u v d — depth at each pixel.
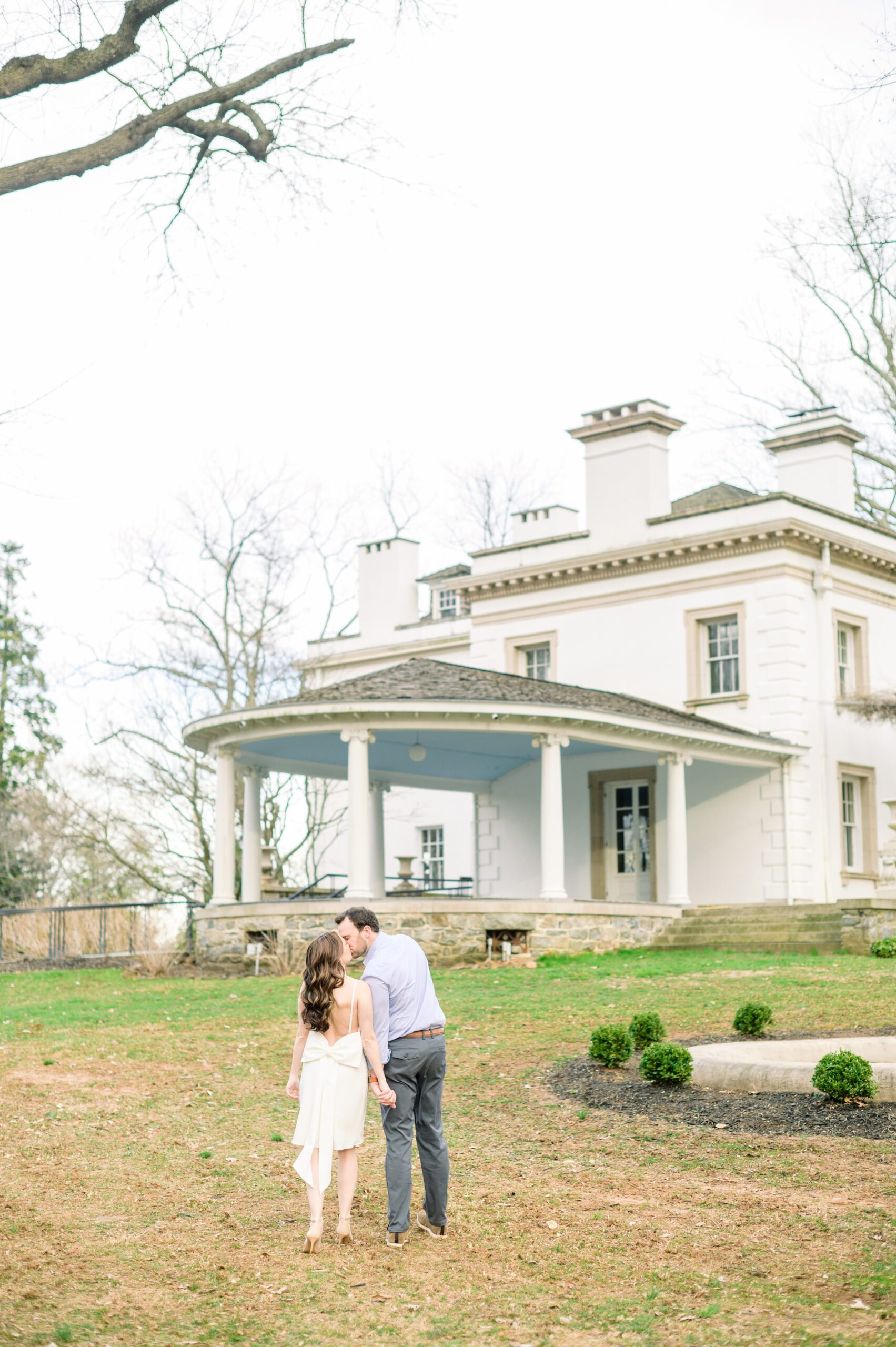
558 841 22.97
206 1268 6.89
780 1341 5.70
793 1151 8.83
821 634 27.73
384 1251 7.13
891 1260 6.60
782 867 26.55
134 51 8.07
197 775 35.94
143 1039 14.32
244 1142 9.73
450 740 25.42
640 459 29.20
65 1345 5.73
